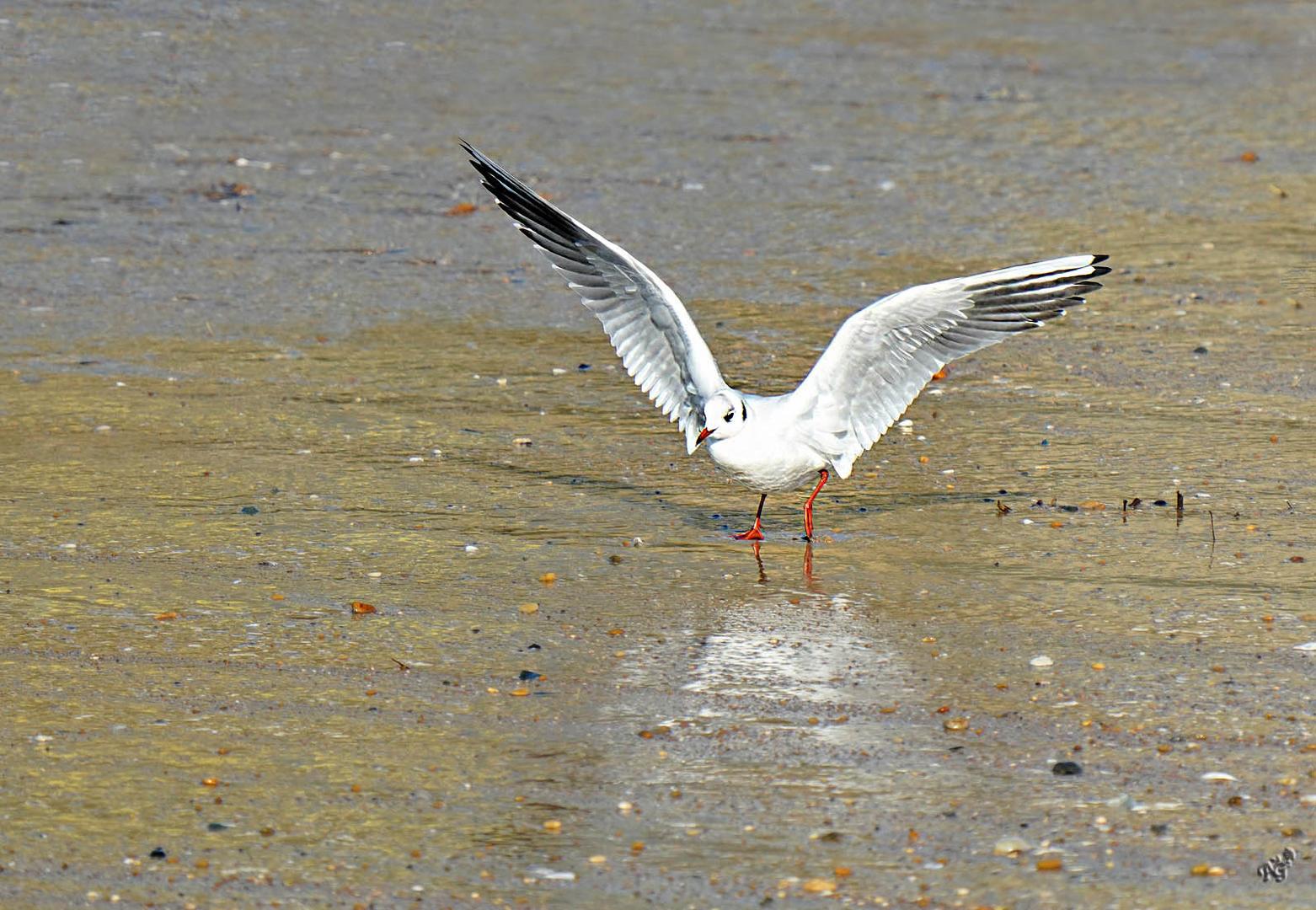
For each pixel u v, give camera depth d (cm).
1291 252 2081
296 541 1225
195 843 827
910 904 778
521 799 870
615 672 1016
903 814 853
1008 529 1252
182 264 1967
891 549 1217
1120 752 911
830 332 1783
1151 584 1144
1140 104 2903
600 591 1142
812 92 2889
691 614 1102
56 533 1231
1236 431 1471
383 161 2403
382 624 1085
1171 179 2434
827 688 992
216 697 980
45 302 1819
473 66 2930
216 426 1477
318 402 1549
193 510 1284
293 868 807
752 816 853
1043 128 2714
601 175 2367
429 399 1562
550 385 1612
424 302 1869
